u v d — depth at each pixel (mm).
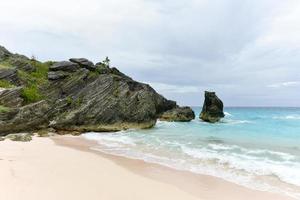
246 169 18516
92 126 41812
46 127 38250
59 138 33438
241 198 13422
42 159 20156
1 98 37250
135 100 48906
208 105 65625
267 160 20812
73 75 49562
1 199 11594
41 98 43375
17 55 59344
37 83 47781
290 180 16094
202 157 22188
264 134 36406
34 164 18312
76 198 12477
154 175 17172
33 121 36656
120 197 13031
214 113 64250
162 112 65938
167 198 13227
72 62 52844
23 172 15961
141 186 14859
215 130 43062
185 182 15820
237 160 20969
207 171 18172
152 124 49500
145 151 25031
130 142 30562
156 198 13156
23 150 23484
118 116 45438
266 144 28172
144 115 48406
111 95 46875
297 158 21328
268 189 14664
